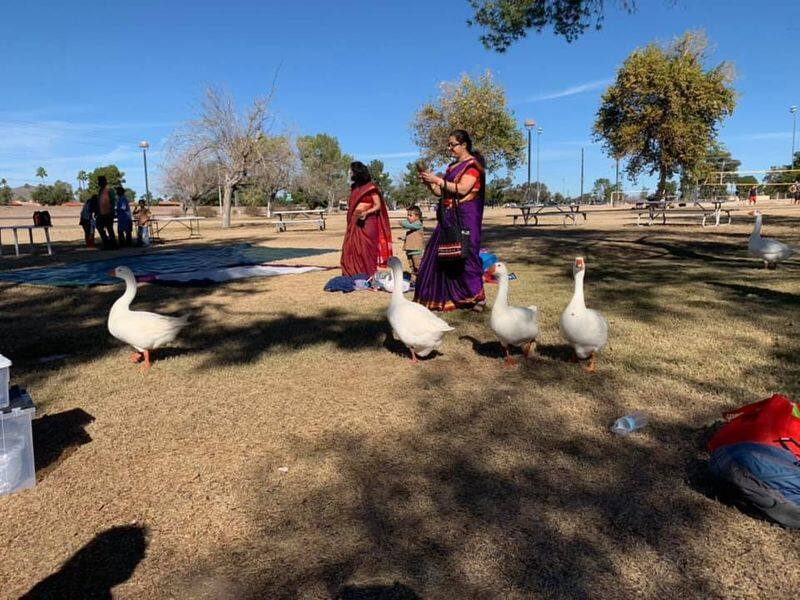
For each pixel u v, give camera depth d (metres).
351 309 7.40
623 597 2.20
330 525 2.70
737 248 13.42
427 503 2.85
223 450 3.47
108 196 17.00
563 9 15.38
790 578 2.28
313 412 4.02
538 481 3.03
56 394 4.43
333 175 77.31
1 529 2.73
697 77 36.34
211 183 42.41
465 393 4.30
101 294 8.80
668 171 40.53
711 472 2.82
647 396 4.12
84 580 2.38
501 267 4.77
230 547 2.57
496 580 2.30
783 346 5.17
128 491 3.04
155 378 4.77
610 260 11.73
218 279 10.14
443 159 30.89
